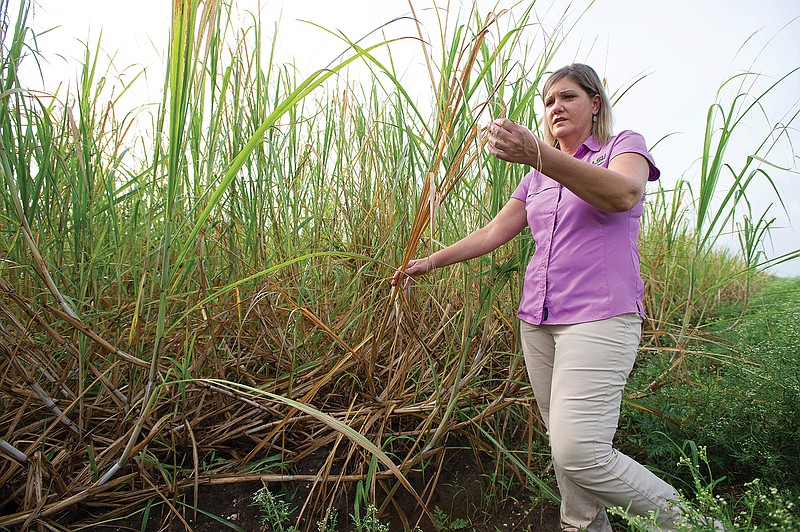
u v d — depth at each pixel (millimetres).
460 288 2402
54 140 1708
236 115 2012
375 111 2576
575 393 1520
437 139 1590
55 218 1826
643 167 1536
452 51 1591
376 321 2287
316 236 2510
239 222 2203
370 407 2041
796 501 1681
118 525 1717
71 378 1947
